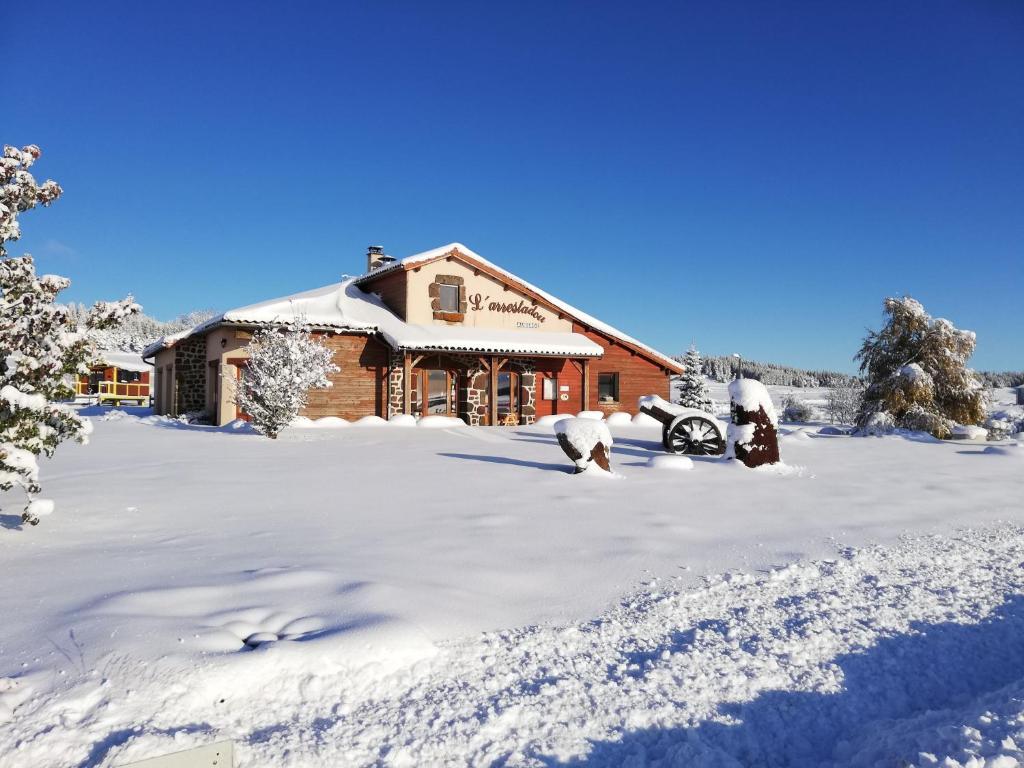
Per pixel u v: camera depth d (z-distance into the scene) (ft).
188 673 9.37
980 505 27.55
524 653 11.41
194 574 14.53
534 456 40.75
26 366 18.75
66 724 8.25
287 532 19.70
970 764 7.36
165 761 7.47
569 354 78.02
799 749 8.99
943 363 71.20
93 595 12.76
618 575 16.31
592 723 9.22
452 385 78.48
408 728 8.91
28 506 18.52
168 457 38.40
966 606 14.30
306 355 52.49
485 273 80.74
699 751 8.48
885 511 25.82
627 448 48.42
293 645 10.37
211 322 71.82
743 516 24.25
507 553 17.95
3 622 11.25
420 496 26.71
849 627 12.92
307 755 8.15
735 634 12.44
